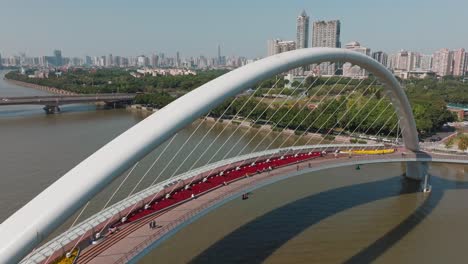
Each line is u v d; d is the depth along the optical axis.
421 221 42.19
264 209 43.97
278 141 82.56
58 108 126.88
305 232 38.34
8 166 56.94
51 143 73.38
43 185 48.84
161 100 128.88
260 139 84.38
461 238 38.22
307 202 46.66
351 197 49.09
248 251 34.25
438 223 41.78
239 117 109.00
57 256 21.69
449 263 33.38
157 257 32.75
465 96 137.12
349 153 50.75
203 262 32.22
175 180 35.22
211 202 30.14
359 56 43.53
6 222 15.84
